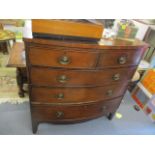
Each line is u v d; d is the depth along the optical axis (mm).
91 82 1077
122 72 1144
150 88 1867
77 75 990
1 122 1453
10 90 1822
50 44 800
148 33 1800
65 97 1117
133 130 1612
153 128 1687
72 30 866
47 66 896
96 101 1268
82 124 1584
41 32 839
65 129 1506
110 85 1196
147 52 1983
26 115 1564
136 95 2061
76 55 881
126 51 1001
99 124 1617
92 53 902
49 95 1074
